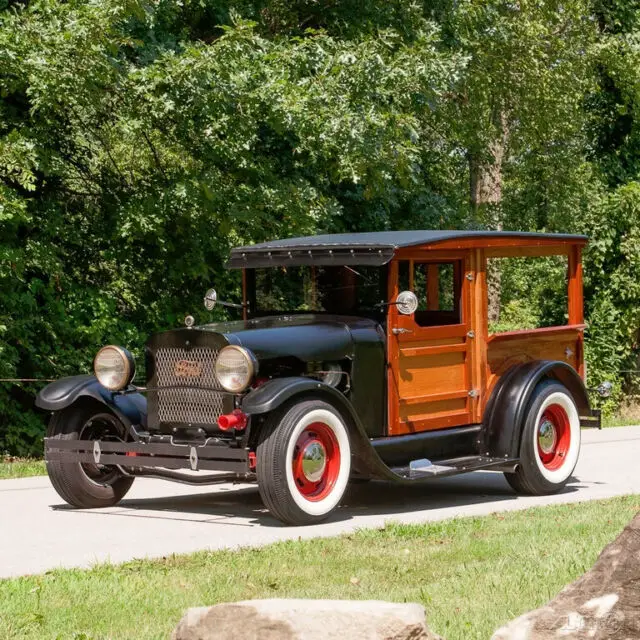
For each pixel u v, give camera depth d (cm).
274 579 765
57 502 1183
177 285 1780
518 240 1229
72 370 1641
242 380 1001
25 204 1505
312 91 1694
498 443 1184
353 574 782
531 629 493
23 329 1564
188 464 1037
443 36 2258
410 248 1112
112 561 848
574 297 1325
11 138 1530
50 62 1495
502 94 2686
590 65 2712
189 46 1666
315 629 473
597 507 1079
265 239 1761
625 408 2388
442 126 2531
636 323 2392
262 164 1786
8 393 1605
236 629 482
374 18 2073
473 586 732
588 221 2400
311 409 1017
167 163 1753
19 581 761
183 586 745
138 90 1608
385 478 1079
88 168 1733
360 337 1095
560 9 2948
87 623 652
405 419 1123
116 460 1074
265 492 998
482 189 3158
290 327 1075
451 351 1167
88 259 1719
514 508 1113
